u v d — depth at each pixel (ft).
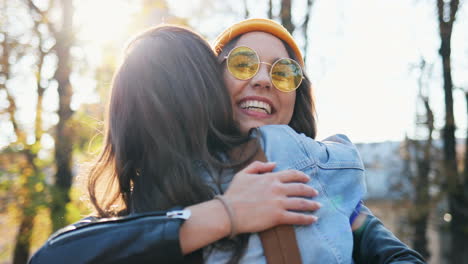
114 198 4.68
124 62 4.49
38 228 28.35
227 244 3.72
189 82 4.24
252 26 4.99
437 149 36.55
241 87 4.72
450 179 35.06
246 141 4.30
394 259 3.93
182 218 3.57
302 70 5.31
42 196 25.72
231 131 4.50
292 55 5.18
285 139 4.26
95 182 4.75
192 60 4.37
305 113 5.41
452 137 35.60
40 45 29.12
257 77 4.70
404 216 39.01
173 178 3.98
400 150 39.32
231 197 3.74
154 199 4.07
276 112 4.86
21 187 25.91
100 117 23.65
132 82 4.33
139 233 3.50
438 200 35.88
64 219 25.82
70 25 27.55
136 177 4.41
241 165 4.13
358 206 4.51
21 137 27.17
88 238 3.55
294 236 3.73
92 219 4.64
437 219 38.47
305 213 3.88
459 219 34.83
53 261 3.50
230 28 5.07
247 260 3.70
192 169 4.00
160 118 4.14
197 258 3.69
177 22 22.56
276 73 4.76
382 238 4.22
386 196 41.91
